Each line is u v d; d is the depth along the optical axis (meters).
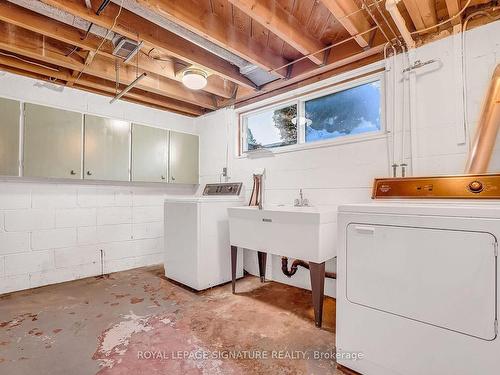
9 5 1.88
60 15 1.86
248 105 3.41
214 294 2.62
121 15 1.97
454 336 1.16
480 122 1.72
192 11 1.89
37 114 2.75
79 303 2.41
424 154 2.03
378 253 1.38
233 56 2.46
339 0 1.70
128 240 3.59
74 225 3.14
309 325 2.00
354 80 2.51
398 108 2.17
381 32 2.16
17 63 2.51
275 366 1.53
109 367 1.52
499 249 1.07
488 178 1.49
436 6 1.91
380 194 1.87
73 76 2.81
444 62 1.95
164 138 3.75
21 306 2.35
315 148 2.71
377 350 1.38
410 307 1.27
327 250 2.04
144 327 1.97
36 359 1.59
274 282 2.98
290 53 2.65
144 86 3.01
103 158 3.20
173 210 2.97
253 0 1.74
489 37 1.79
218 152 3.84
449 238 1.18
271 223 2.25
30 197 2.85
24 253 2.80
